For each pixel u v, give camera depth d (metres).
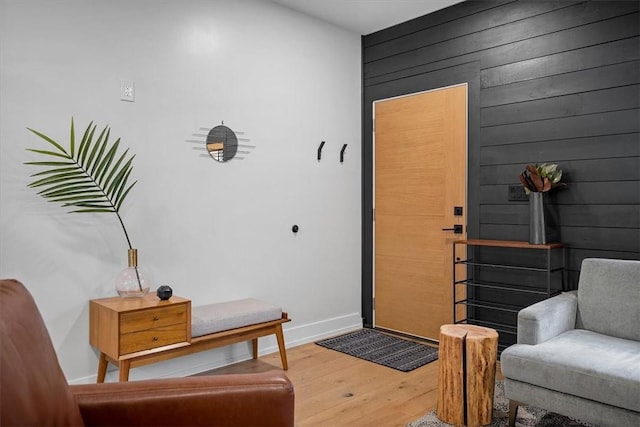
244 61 3.46
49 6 2.59
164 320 2.59
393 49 4.11
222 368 3.28
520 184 3.33
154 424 1.30
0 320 1.09
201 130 3.22
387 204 4.19
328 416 2.54
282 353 3.22
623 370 1.99
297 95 3.82
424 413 2.57
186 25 3.14
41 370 1.13
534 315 2.37
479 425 2.40
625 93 2.86
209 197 3.28
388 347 3.74
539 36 3.23
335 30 4.11
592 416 2.04
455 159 3.70
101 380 2.63
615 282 2.58
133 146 2.92
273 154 3.66
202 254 3.24
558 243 3.12
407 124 4.01
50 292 2.61
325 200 4.06
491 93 3.48
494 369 2.43
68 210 2.67
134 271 2.70
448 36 3.73
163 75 3.04
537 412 2.55
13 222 2.49
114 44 2.83
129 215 2.90
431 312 3.89
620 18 2.88
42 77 2.57
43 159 2.59
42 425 1.04
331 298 4.13
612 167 2.92
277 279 3.71
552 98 3.17
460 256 3.69
